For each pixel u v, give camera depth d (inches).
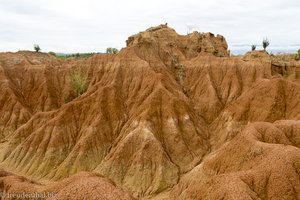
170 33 4394.7
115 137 3075.8
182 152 2851.9
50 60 4940.9
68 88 4254.4
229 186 1523.1
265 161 1669.5
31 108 4163.4
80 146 2918.3
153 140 2770.7
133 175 2615.7
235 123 3073.3
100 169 2699.3
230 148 1985.7
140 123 2928.2
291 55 4503.0
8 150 3206.2
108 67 3873.0
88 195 1374.3
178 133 2945.4
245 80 3676.2
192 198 1790.1
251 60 3826.3
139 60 3661.4
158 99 3134.8
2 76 4274.1
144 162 2659.9
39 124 3309.5
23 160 3006.9
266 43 4227.4
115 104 3267.7
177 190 2223.2
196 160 2817.4
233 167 1860.2
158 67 3718.0
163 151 2743.6
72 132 3120.1
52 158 2950.3
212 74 3826.3
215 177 1701.5
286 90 3043.8
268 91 3080.7
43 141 3043.8
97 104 3223.4
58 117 3149.6
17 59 4635.8
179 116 3073.3
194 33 4490.7
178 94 3395.7
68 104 3260.3
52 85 4320.9
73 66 4375.0
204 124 3329.2
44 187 1711.4
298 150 1676.9
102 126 3075.8
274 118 2901.1
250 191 1510.8
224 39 4744.1
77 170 2792.8
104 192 1387.8
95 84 3735.2
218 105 3491.6
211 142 3097.9
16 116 3909.9
